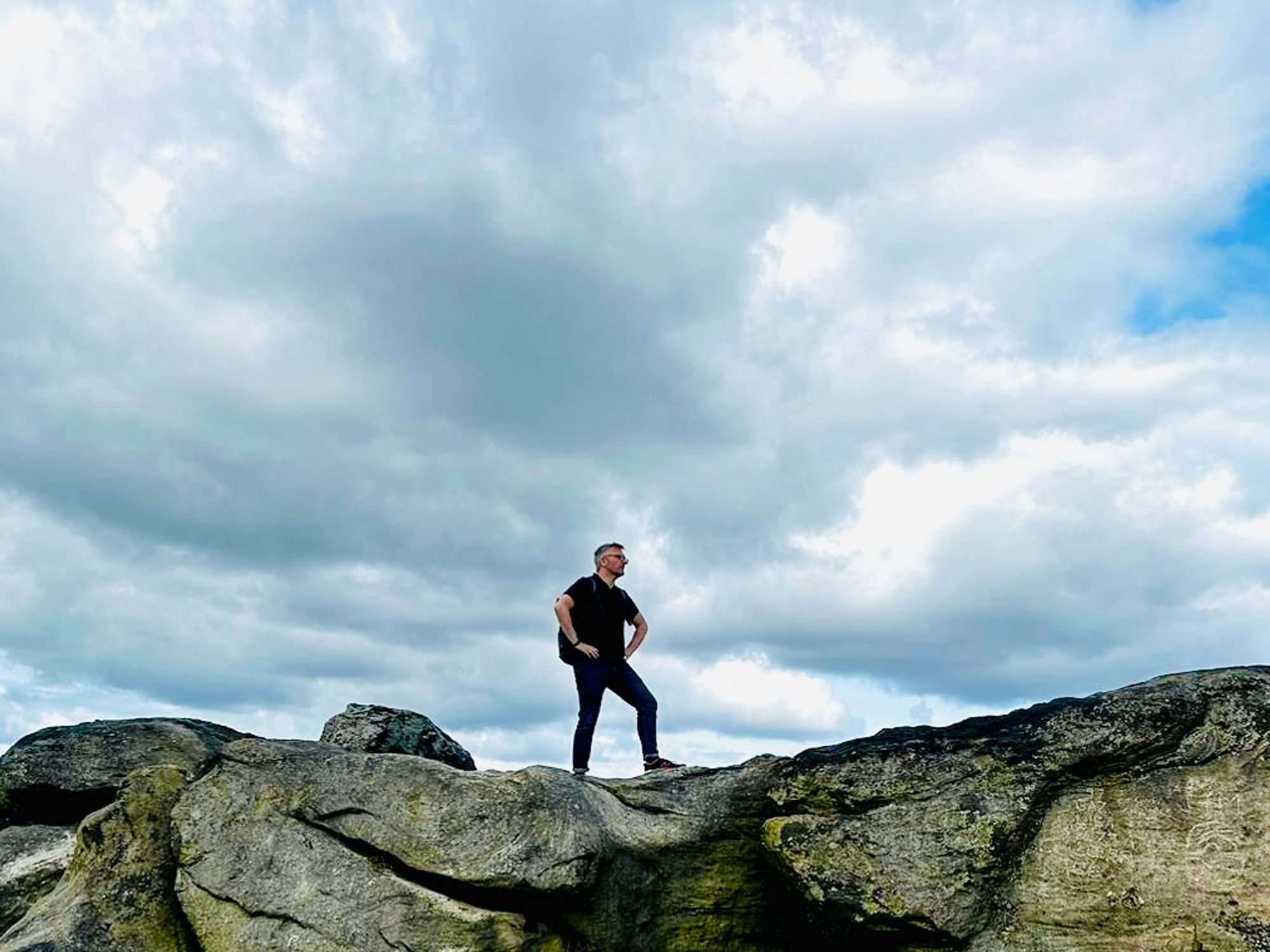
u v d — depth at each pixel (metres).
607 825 18.86
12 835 21.53
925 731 19.75
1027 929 17.47
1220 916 16.88
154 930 18.02
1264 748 17.95
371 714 23.47
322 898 17.66
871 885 17.92
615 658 20.92
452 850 17.86
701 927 19.25
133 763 22.30
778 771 20.23
